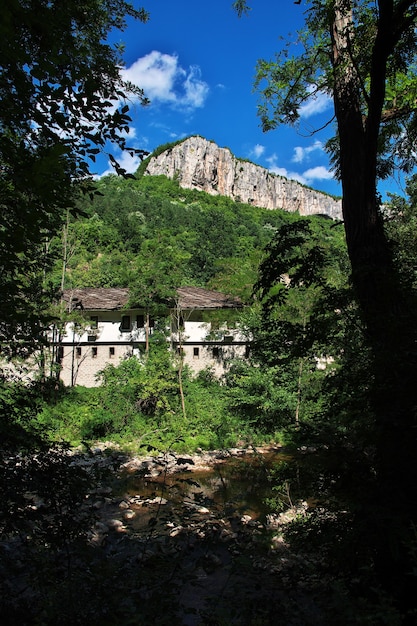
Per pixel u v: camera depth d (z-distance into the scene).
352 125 5.88
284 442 20.36
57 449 4.92
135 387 24.97
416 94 6.46
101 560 4.18
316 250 5.48
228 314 29.61
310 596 5.07
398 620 3.01
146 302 28.89
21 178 2.76
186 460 4.93
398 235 12.55
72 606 3.39
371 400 4.21
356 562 3.91
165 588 3.67
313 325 5.16
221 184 170.88
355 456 4.41
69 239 27.91
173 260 29.95
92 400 24.06
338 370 5.04
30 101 3.06
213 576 6.80
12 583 4.89
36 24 3.09
